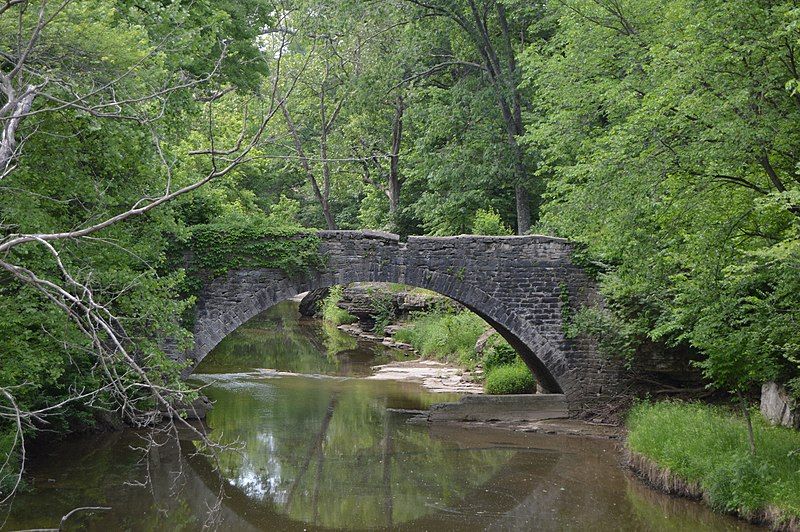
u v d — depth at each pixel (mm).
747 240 14984
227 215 22828
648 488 16047
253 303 20984
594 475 17172
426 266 21609
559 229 21734
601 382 22078
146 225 15148
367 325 45906
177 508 14852
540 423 22031
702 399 21375
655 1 19438
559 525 13961
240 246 20953
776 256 11531
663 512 14484
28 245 11781
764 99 13969
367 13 29438
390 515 14641
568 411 22188
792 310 13555
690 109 14164
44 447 18578
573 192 20500
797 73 13492
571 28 21797
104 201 13023
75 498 15016
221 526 13969
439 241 21625
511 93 29500
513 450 19516
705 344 14148
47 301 12102
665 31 16297
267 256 21016
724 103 13312
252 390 27125
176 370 14258
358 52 28203
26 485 15211
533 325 21938
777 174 14688
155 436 20109
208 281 20875
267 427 21656
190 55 15758
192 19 16922
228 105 28781
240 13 20094
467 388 27766
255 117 19484
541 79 23719
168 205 15055
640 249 16078
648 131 15453
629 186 15781
